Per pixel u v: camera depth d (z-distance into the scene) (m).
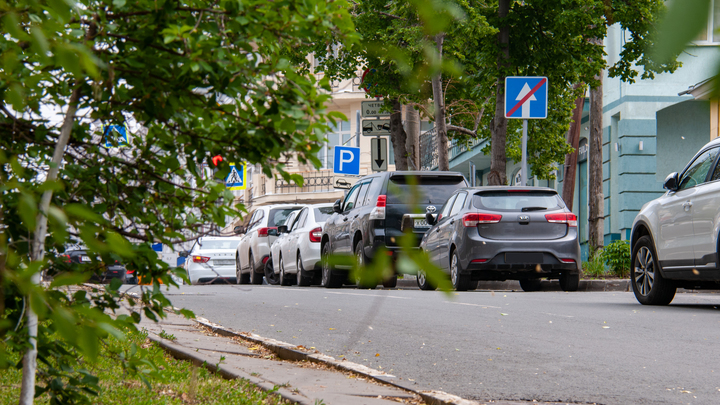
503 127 59.72
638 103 73.06
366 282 2.63
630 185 73.00
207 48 6.43
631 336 21.31
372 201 43.56
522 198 39.38
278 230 56.59
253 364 16.25
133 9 6.85
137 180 8.32
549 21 58.03
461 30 52.59
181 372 15.20
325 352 19.09
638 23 53.81
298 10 6.38
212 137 7.61
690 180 28.39
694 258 27.09
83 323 2.97
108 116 7.82
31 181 7.36
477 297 34.16
